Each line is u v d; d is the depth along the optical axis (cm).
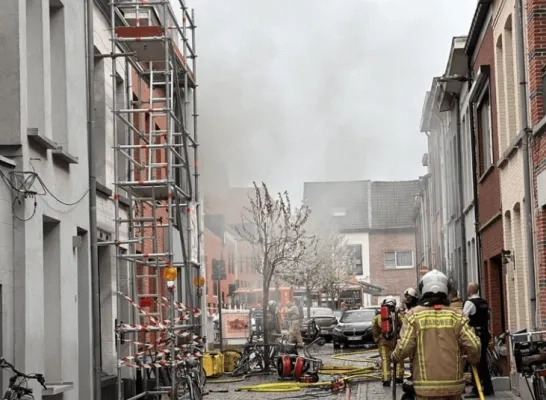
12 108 1373
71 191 1667
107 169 1991
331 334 5184
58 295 1585
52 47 1664
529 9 1734
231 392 2241
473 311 1792
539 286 1723
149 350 1784
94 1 1894
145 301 1891
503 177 2189
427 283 981
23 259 1352
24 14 1411
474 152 2786
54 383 1571
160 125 2523
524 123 1786
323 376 2611
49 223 1590
